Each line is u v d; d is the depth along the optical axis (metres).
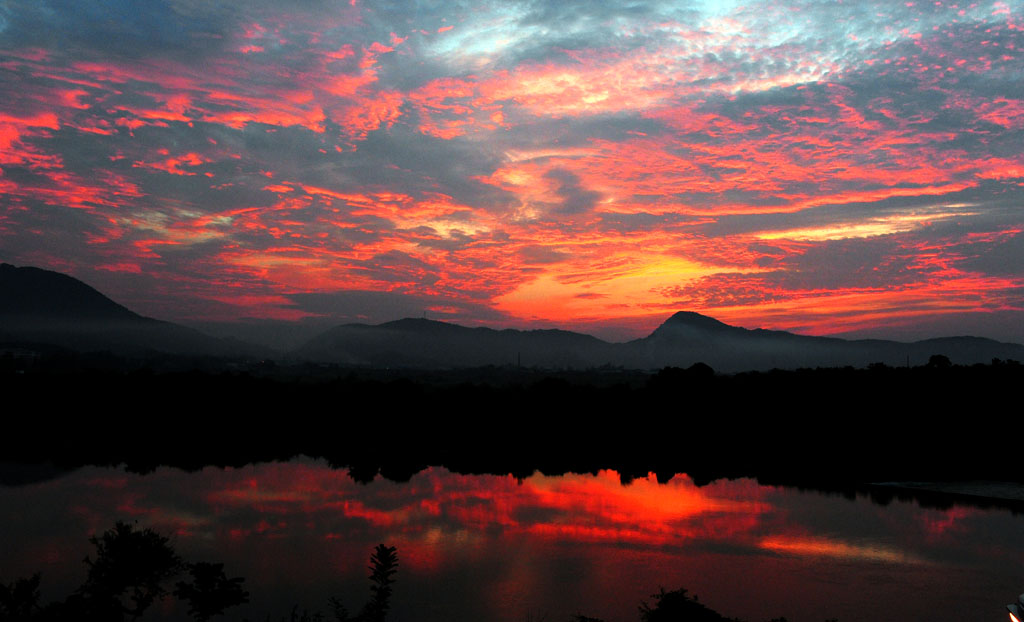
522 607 23.25
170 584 23.22
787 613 23.06
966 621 22.64
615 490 48.22
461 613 22.58
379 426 82.00
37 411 76.88
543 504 42.12
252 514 37.53
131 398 79.06
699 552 30.97
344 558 29.00
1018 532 35.94
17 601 13.09
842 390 75.12
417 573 26.98
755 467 61.78
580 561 29.11
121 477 49.84
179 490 44.66
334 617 21.23
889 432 68.25
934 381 72.50
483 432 81.12
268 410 82.12
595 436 79.06
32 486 45.44
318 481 50.00
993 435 63.72
